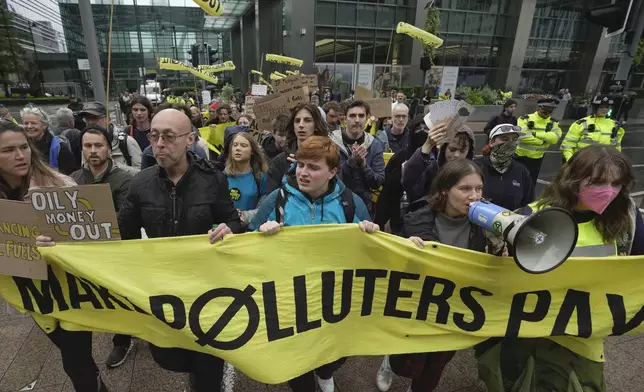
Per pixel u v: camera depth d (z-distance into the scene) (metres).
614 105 5.69
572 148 5.94
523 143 6.05
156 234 1.94
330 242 1.88
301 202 2.04
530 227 1.47
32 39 33.88
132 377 2.54
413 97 18.05
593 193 1.78
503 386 2.05
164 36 43.31
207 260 1.79
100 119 4.43
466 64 28.86
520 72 29.38
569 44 30.28
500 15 28.17
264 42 34.25
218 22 40.66
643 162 9.80
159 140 1.77
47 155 4.11
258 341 1.85
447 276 1.91
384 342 2.02
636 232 1.96
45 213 1.66
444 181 1.92
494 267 1.86
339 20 25.83
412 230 2.06
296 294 1.89
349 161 3.19
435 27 21.20
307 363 1.92
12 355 2.73
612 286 1.89
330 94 19.53
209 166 2.02
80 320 1.88
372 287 1.96
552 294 1.91
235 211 2.13
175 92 32.81
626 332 1.94
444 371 2.67
